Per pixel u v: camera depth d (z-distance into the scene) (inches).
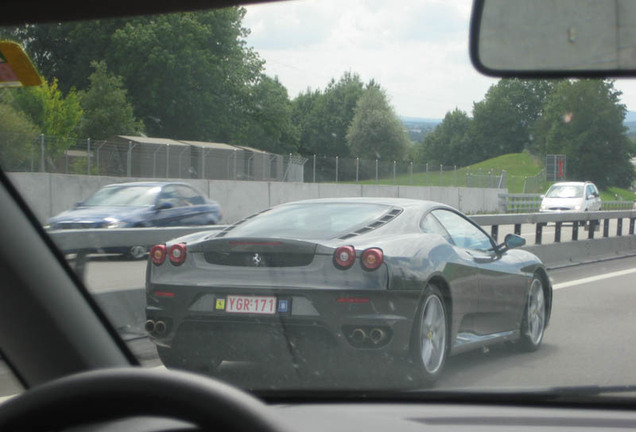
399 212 269.4
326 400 145.5
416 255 242.1
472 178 1795.0
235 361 231.9
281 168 1533.0
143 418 83.4
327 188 1694.1
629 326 343.3
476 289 267.6
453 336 252.7
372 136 1930.4
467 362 262.4
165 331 238.4
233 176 1386.6
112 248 353.7
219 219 783.7
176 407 71.1
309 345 225.5
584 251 766.5
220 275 235.8
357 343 225.5
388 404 143.9
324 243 234.5
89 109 390.6
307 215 267.7
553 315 379.6
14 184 170.4
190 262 241.3
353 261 229.6
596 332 326.0
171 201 718.5
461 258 263.6
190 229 394.6
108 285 318.0
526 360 265.6
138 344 266.2
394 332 226.8
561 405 140.8
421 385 229.0
